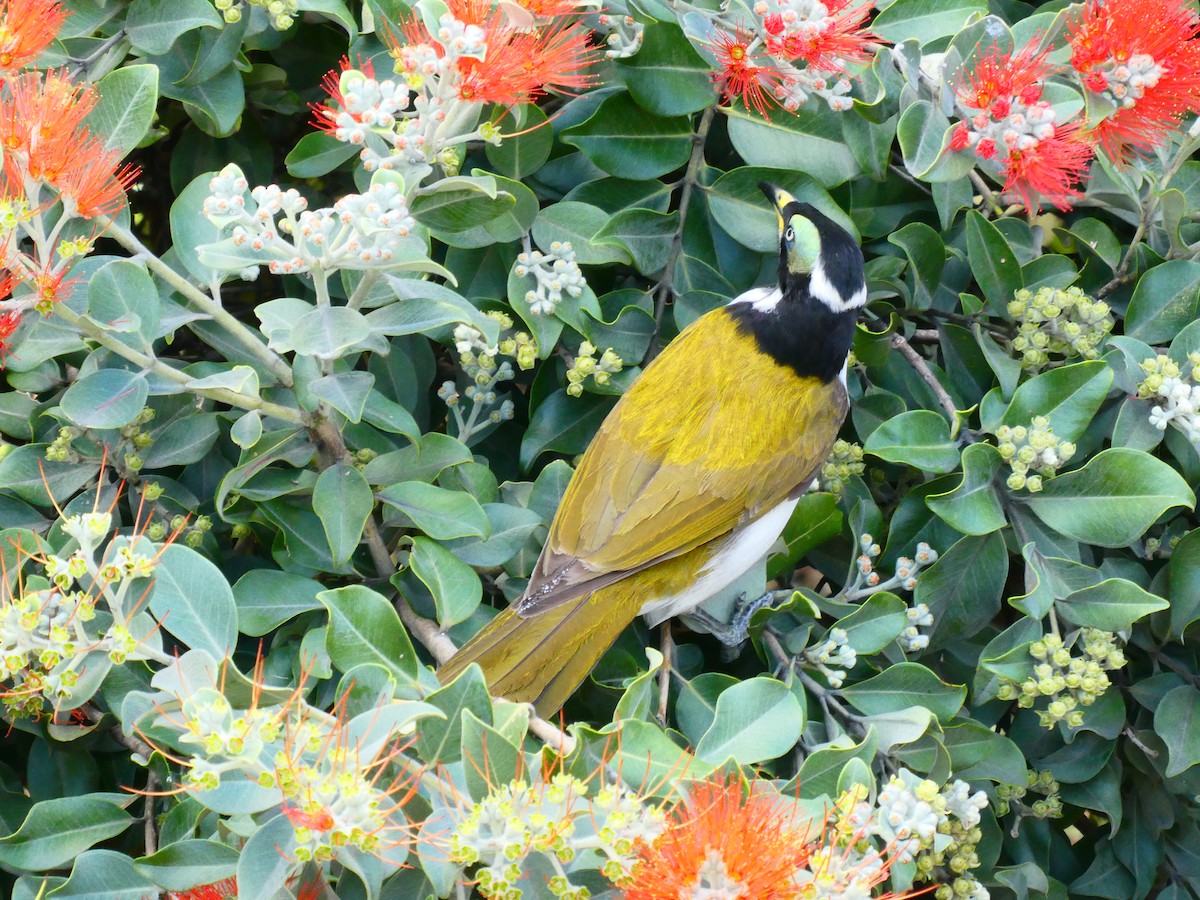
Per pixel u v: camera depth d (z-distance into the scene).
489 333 4.85
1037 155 5.59
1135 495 5.42
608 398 6.28
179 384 4.78
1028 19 6.20
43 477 5.07
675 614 6.07
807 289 6.04
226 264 4.58
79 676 4.15
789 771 5.46
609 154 6.04
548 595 5.45
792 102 5.86
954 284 6.49
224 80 5.75
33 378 5.43
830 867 3.75
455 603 5.06
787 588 6.52
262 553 6.08
